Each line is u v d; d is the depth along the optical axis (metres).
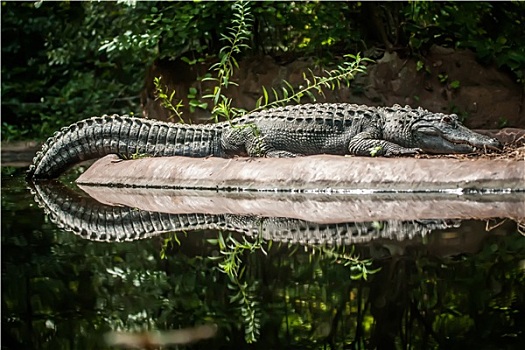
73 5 15.23
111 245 3.69
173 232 4.11
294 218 4.57
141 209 5.23
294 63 10.20
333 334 2.07
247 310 2.34
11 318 2.24
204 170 6.67
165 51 10.57
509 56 9.77
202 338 2.03
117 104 14.91
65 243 3.76
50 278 2.85
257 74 10.16
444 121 6.95
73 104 14.69
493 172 5.69
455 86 9.84
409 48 10.02
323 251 3.39
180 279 2.84
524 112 9.85
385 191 5.80
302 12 10.35
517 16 10.38
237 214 4.83
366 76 10.01
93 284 2.75
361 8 10.48
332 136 7.12
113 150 7.82
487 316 2.23
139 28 12.05
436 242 3.55
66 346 1.94
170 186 6.75
